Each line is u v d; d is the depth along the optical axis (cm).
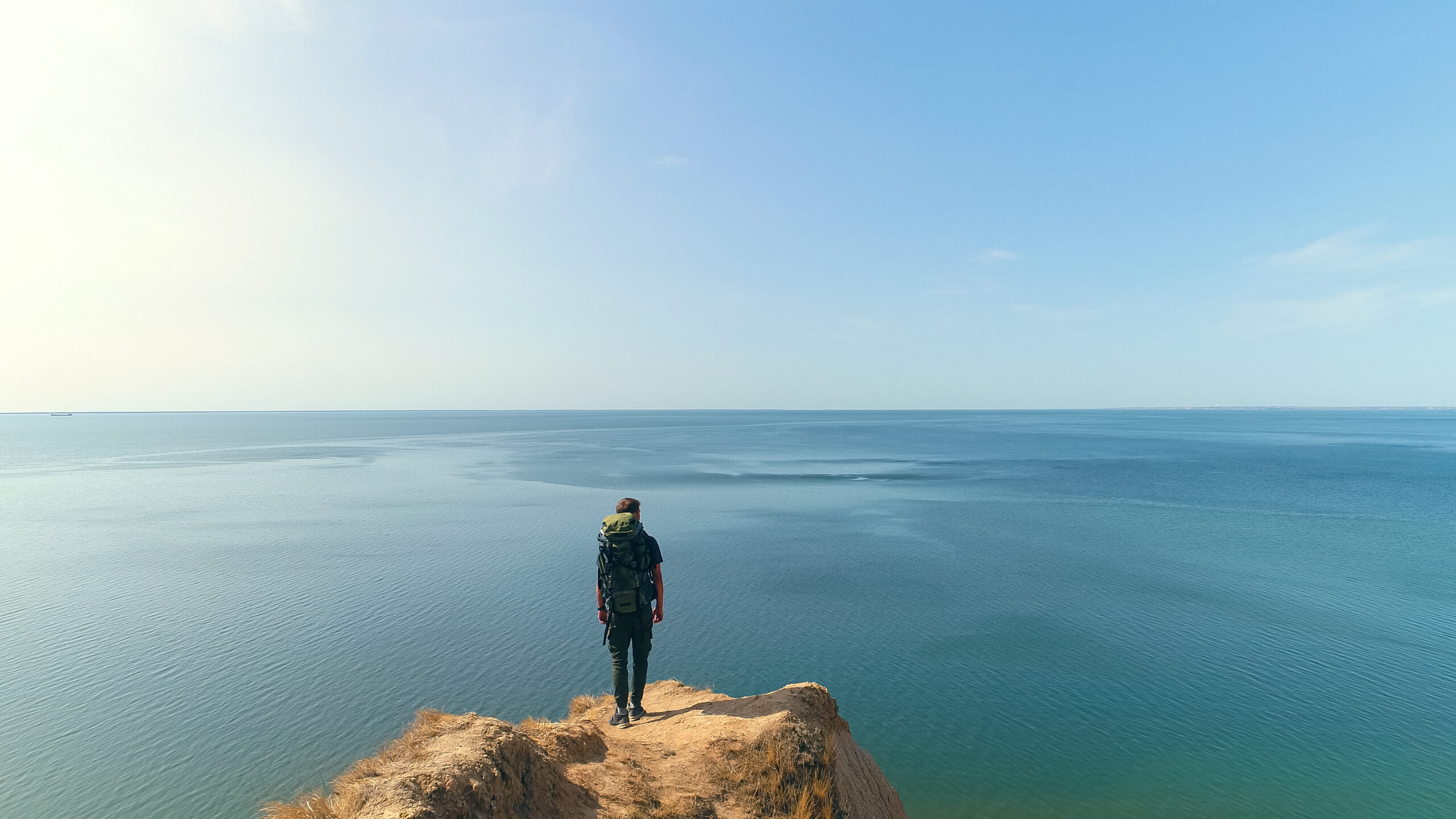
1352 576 3400
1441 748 1727
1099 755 1708
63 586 3253
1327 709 1945
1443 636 2530
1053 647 2441
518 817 573
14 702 1986
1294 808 1498
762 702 842
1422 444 15525
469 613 2811
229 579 3384
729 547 4162
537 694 2052
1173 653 2370
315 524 4947
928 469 9594
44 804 1512
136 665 2255
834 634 2580
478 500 6294
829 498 6431
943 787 1576
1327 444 15638
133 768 1639
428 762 577
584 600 2998
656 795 662
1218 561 3747
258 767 1648
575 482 7888
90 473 9444
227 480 8269
